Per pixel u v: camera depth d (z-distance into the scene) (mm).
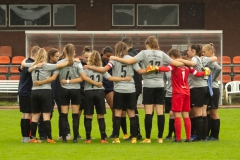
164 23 58688
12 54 58281
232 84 51250
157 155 26219
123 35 50688
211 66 30453
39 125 31969
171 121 31938
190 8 58781
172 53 30016
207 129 31109
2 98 52094
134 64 29578
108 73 30062
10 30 58281
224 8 58406
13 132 34750
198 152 27000
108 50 32500
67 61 29391
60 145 29281
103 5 58406
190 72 29734
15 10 58438
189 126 30125
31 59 30672
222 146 28734
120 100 29906
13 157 25984
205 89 30047
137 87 31703
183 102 29812
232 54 58438
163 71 29234
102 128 30062
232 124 37875
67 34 50594
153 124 38406
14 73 54875
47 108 29750
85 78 29516
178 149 27781
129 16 58531
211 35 50469
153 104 29922
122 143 29984
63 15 58438
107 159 25312
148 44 29656
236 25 58344
